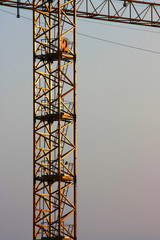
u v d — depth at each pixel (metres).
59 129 175.88
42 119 179.38
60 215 173.50
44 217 175.75
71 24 183.12
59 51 178.75
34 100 180.75
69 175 177.25
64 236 173.88
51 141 179.12
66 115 177.75
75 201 176.12
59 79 178.38
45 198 176.75
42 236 175.38
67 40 180.88
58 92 177.62
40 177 177.12
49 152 178.00
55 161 176.50
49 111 180.25
